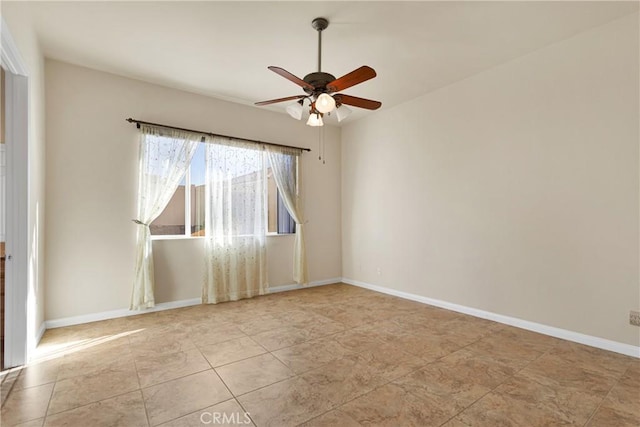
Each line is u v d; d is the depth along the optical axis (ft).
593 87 9.35
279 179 16.16
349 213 18.21
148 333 10.32
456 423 5.83
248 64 11.45
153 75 12.24
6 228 7.97
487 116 11.89
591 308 9.38
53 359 8.42
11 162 8.01
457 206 12.87
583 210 9.55
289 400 6.55
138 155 12.47
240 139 14.93
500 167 11.50
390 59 11.12
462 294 12.67
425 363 8.22
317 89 8.59
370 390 6.93
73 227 11.24
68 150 11.20
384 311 12.83
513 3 8.23
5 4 6.50
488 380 7.36
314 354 8.77
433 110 13.79
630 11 8.56
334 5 8.32
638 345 8.57
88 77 11.62
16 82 8.04
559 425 5.79
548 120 10.28
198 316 12.13
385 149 16.05
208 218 13.94
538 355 8.70
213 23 9.07
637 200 8.61
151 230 13.01
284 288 16.51
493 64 11.49
